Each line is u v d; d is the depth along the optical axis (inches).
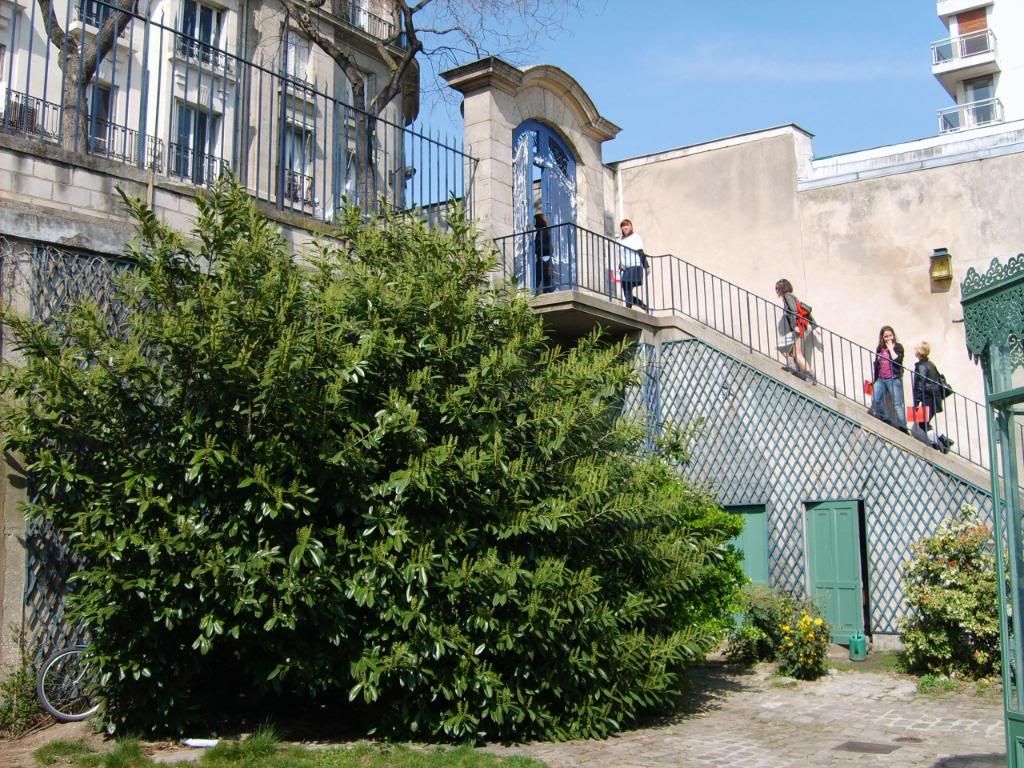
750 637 418.6
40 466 267.1
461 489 288.2
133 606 270.8
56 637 301.3
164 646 279.1
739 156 634.2
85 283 317.1
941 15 1646.2
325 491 282.0
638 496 311.1
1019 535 219.8
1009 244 546.3
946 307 558.6
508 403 307.3
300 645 274.5
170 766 248.4
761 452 497.4
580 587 286.5
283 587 257.1
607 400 337.4
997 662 377.7
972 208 558.9
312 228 384.2
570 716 300.0
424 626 269.7
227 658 301.0
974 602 375.6
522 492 295.7
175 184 355.3
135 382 275.1
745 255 622.5
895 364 503.8
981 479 438.3
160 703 276.5
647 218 661.9
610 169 678.5
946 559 395.2
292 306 279.0
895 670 411.5
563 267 558.3
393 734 287.1
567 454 314.2
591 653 294.0
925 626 394.6
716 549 366.6
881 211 584.4
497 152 512.4
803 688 383.2
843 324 586.2
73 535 270.2
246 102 401.4
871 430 470.6
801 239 605.6
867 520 467.2
